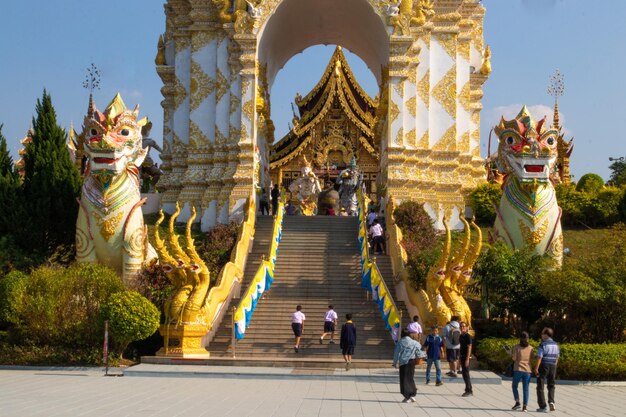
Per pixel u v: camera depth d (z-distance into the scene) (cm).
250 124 3800
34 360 2472
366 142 5678
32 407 1583
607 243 2752
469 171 4016
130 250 2919
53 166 3353
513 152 2986
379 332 2722
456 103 3941
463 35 4062
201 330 2555
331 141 5738
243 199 3722
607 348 2277
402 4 3831
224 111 3894
